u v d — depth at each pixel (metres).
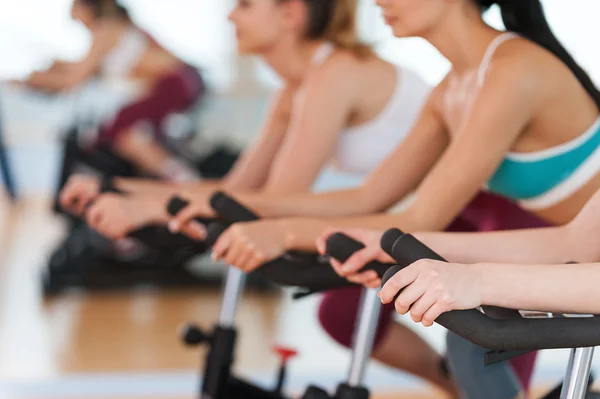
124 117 5.77
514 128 1.75
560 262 1.53
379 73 2.50
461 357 2.00
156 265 5.55
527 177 1.86
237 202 1.76
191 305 5.23
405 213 1.79
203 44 9.02
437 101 2.04
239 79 8.39
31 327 4.57
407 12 1.82
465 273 1.16
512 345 1.11
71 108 8.59
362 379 1.62
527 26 1.80
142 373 3.86
